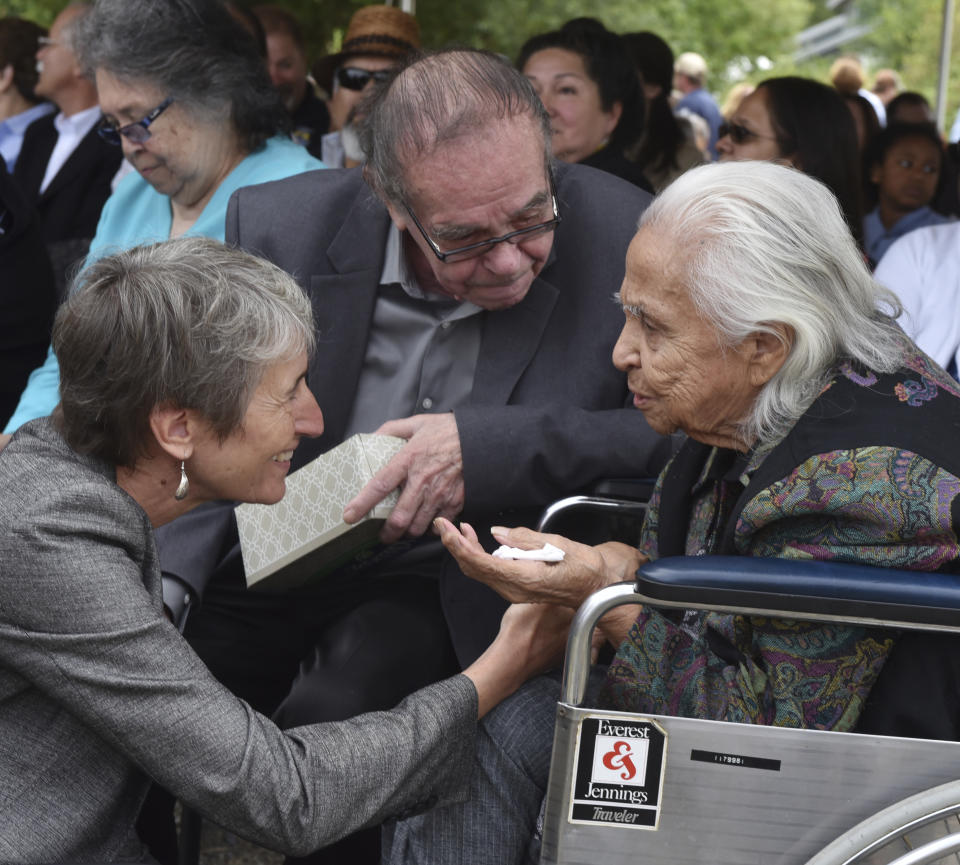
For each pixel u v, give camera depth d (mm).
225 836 3062
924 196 5316
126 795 1632
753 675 1663
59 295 4242
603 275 2361
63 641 1495
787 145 3861
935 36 22000
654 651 1736
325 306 2379
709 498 1913
